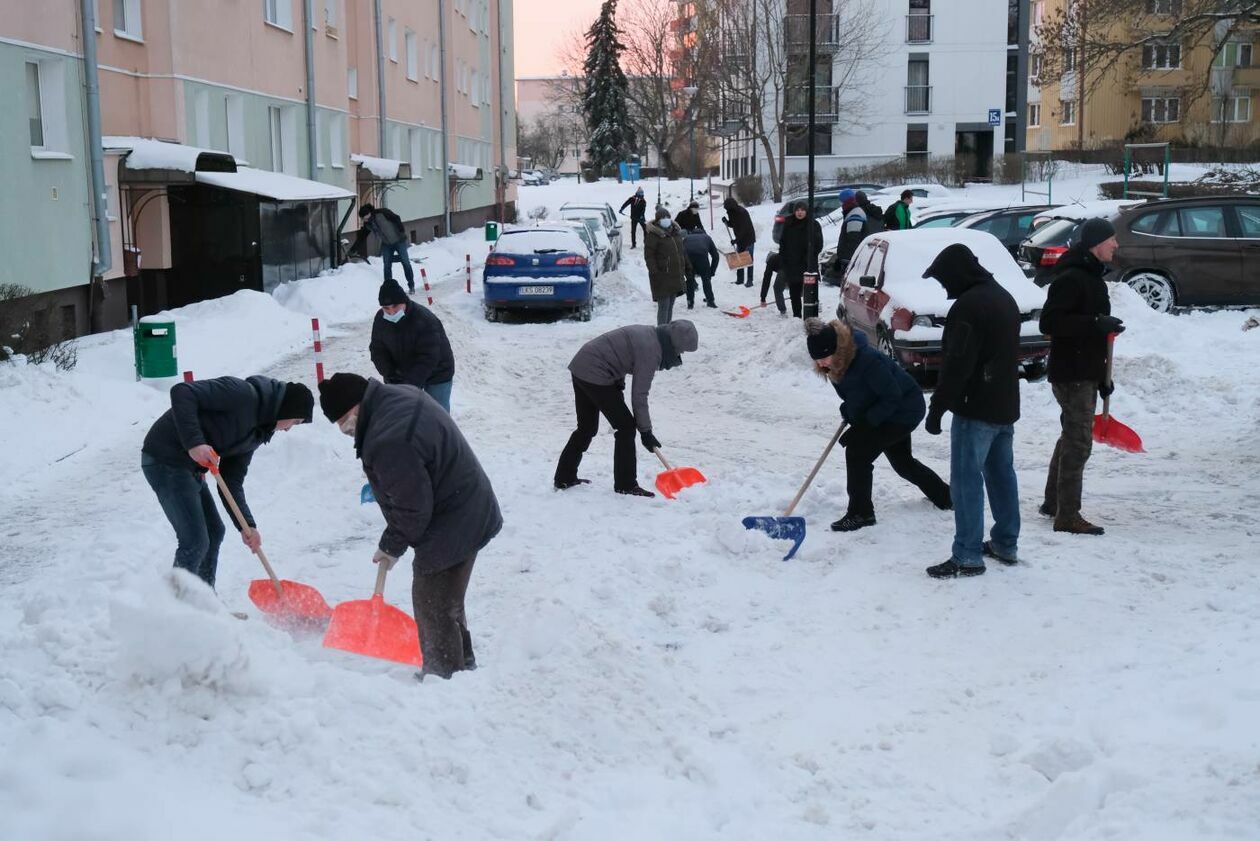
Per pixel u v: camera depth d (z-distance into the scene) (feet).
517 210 185.57
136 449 35.40
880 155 184.85
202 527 19.65
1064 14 91.56
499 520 17.54
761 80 179.32
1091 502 27.68
